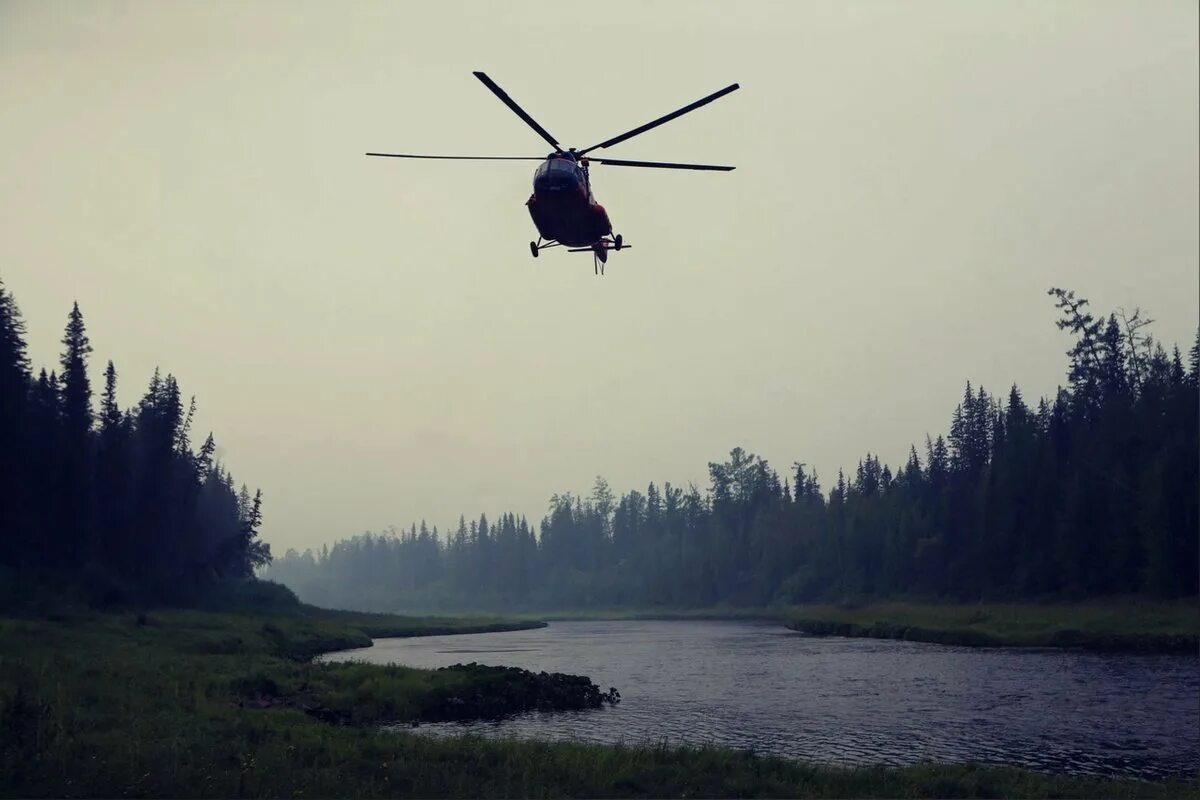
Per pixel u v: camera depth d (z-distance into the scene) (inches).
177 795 546.6
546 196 925.2
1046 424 4451.3
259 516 4084.6
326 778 610.9
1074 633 2556.6
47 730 666.2
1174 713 1259.8
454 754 749.3
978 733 1117.1
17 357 3184.1
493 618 6156.5
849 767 887.1
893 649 2536.9
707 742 1040.2
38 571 2694.4
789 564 6254.9
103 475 3312.0
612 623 5689.0
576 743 906.7
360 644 2923.2
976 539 4229.8
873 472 6382.9
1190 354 3725.4
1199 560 3102.9
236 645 2042.3
